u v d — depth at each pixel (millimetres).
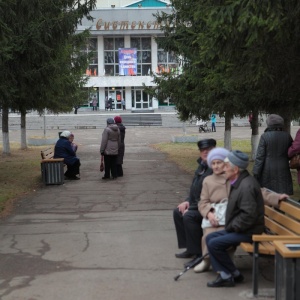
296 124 46000
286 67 7992
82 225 8219
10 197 11000
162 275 5566
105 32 64062
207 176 5758
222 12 6938
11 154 22438
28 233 7688
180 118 19234
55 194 11625
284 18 6492
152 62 66875
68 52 17578
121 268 5844
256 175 7406
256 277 4848
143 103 68500
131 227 8008
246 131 41469
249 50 7543
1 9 10305
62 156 14023
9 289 5160
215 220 5449
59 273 5684
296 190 10812
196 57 14039
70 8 15438
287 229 5293
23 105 16234
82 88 24266
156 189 12219
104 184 13211
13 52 12875
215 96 14469
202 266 5602
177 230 6293
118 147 14273
